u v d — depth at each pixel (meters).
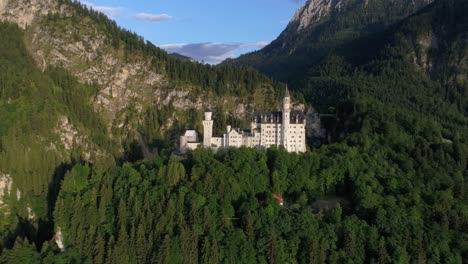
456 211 199.25
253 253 174.12
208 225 180.75
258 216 184.62
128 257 171.50
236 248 174.88
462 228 192.88
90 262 170.75
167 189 197.88
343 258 174.50
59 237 188.00
